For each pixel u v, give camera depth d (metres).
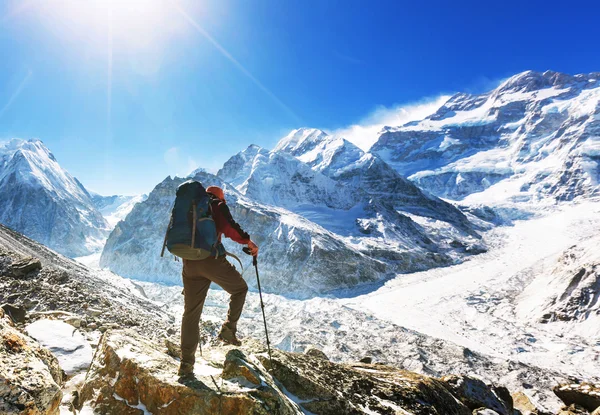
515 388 28.12
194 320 3.87
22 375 2.90
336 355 34.94
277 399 3.70
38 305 10.01
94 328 7.09
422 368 31.75
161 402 3.50
